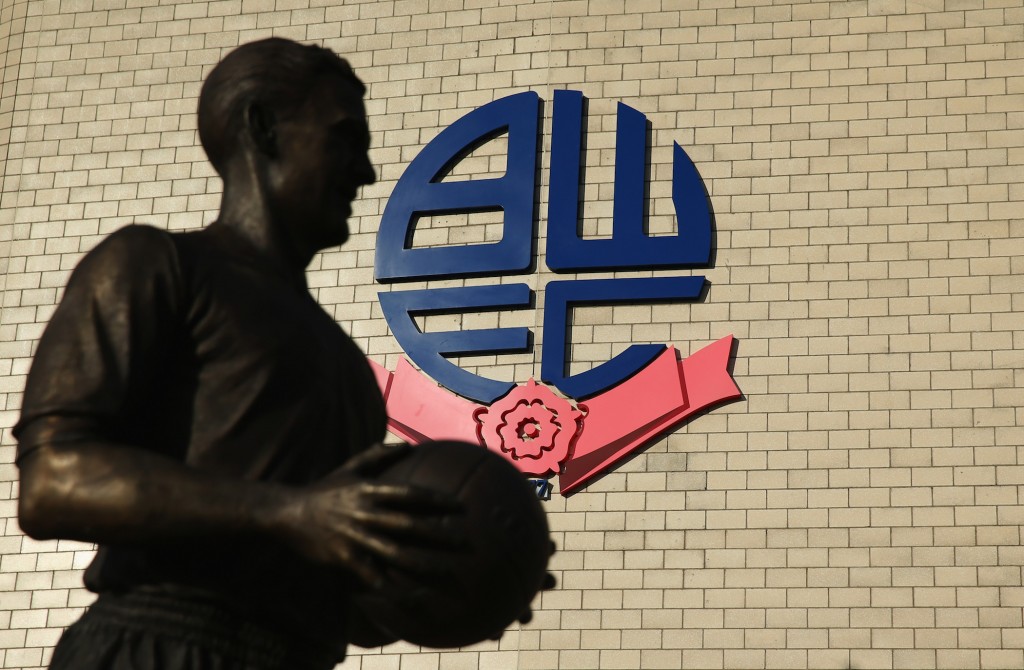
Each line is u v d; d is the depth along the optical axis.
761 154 17.47
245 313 4.62
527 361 17.22
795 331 16.72
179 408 4.55
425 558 4.15
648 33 18.19
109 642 4.41
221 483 4.22
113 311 4.44
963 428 16.06
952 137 17.16
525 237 17.61
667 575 16.08
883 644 15.44
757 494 16.19
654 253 17.22
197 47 19.62
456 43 18.70
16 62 20.02
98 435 4.34
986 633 15.32
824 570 15.79
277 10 19.47
